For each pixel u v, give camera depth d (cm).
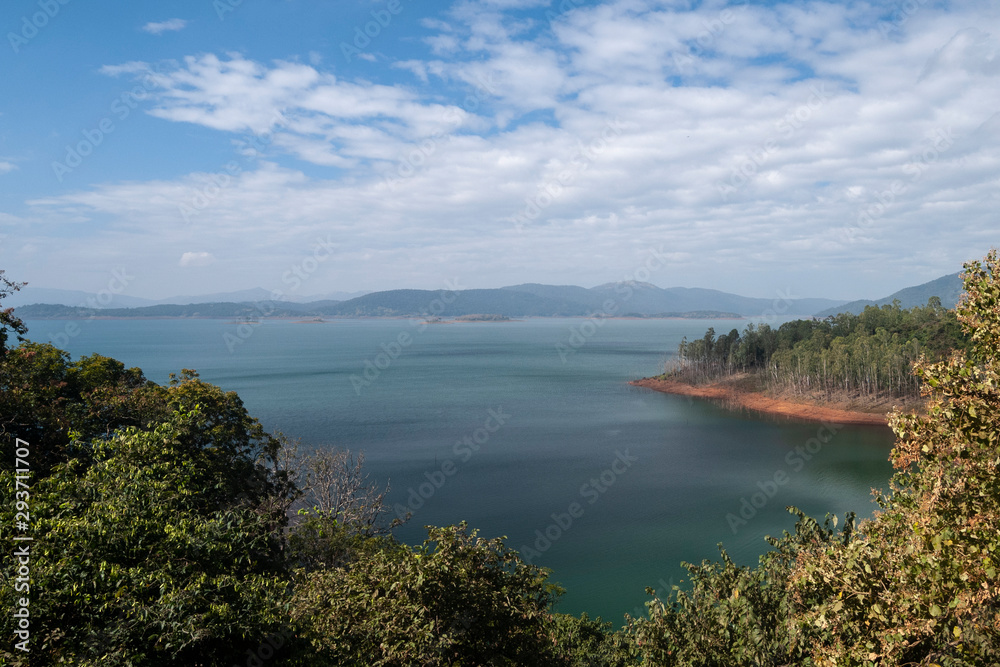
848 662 1095
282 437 4372
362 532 2970
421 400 16525
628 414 14062
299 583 1919
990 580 964
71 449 2839
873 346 13612
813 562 1210
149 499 1859
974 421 1069
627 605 4616
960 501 1084
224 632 1377
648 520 6594
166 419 3484
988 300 1156
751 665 1534
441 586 1557
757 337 18000
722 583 1748
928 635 1052
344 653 1587
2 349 3322
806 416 13025
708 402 15738
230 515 2075
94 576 1381
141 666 1260
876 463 9019
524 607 1711
